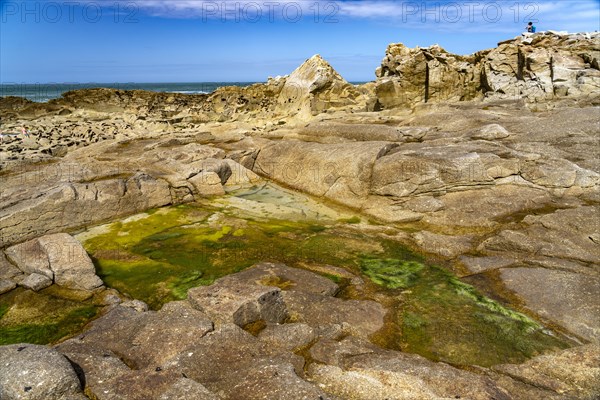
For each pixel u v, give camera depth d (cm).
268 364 588
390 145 1736
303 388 524
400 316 877
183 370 582
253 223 1430
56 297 963
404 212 1454
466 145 1670
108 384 544
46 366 527
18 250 1092
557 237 1156
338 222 1450
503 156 1552
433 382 589
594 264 1047
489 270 1071
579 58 3059
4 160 1842
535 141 1739
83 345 666
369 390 551
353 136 2030
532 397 610
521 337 804
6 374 515
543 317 864
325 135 2122
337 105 4316
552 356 715
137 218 1478
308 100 4234
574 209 1274
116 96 5194
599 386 635
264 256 1183
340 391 555
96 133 3145
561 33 3328
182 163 1809
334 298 907
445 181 1475
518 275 1016
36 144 2527
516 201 1395
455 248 1199
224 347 645
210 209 1574
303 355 674
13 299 951
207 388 546
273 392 521
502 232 1200
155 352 652
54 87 14100
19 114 4541
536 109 2550
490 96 3228
